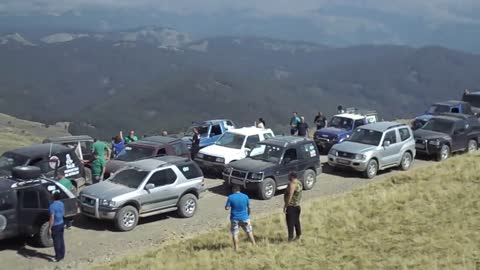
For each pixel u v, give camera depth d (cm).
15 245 1558
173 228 1745
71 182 1894
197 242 1543
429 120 2970
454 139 2844
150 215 1781
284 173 2147
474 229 1379
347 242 1398
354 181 2383
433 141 2788
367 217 1638
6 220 1474
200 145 2686
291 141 2233
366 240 1394
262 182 2073
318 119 3241
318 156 2295
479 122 2995
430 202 1694
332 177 2464
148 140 2267
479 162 2222
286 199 1442
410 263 1178
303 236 1490
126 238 1642
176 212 1906
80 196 1738
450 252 1230
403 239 1363
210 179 2402
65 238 1623
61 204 1448
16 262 1432
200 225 1781
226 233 1616
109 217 1675
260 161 2156
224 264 1315
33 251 1516
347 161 2422
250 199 2105
